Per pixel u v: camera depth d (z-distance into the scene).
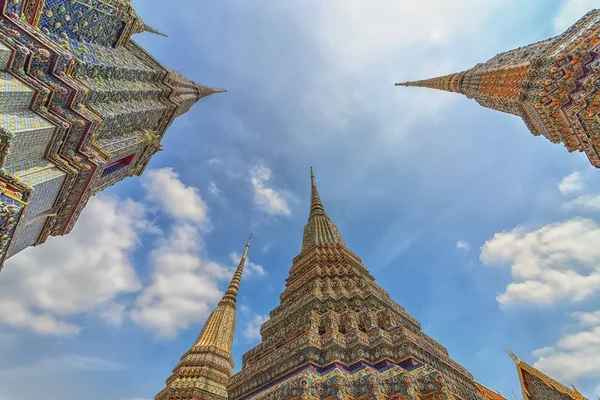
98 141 20.33
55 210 17.12
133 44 28.59
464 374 21.89
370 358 17.73
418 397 14.55
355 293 23.14
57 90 14.86
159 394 33.84
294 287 28.39
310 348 17.94
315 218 41.09
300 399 14.53
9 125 12.62
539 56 24.22
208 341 38.44
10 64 13.49
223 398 32.34
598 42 20.30
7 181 12.02
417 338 19.67
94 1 21.67
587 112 20.70
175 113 30.92
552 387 31.77
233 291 47.53
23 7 15.15
